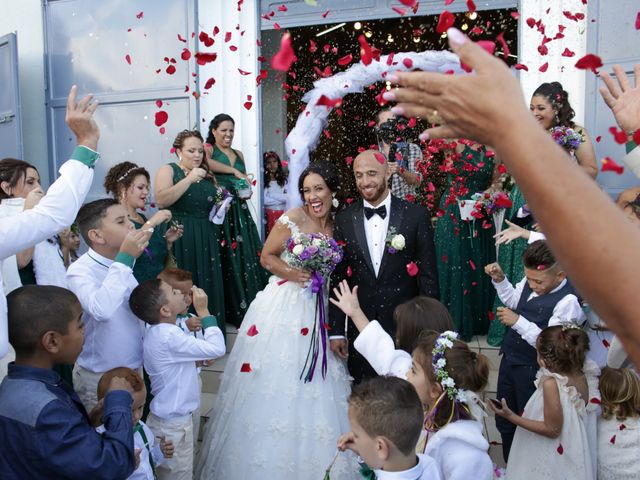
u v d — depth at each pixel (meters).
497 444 3.06
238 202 4.66
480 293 4.39
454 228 4.27
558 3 4.01
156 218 2.58
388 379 1.62
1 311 1.70
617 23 3.75
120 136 5.07
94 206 2.52
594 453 2.38
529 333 2.63
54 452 1.55
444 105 0.61
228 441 2.79
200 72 4.86
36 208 1.87
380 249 2.76
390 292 2.73
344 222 2.84
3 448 1.57
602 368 2.58
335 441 2.66
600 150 3.80
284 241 2.90
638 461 2.31
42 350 1.72
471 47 0.62
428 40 7.25
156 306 2.54
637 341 0.55
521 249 3.79
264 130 7.39
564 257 0.56
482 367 1.81
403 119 4.72
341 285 2.45
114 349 2.52
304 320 2.84
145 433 2.28
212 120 4.66
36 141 5.45
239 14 4.74
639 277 0.53
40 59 5.34
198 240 4.32
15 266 2.59
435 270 2.74
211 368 3.97
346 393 2.83
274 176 5.84
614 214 0.55
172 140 4.92
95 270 2.50
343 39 7.62
